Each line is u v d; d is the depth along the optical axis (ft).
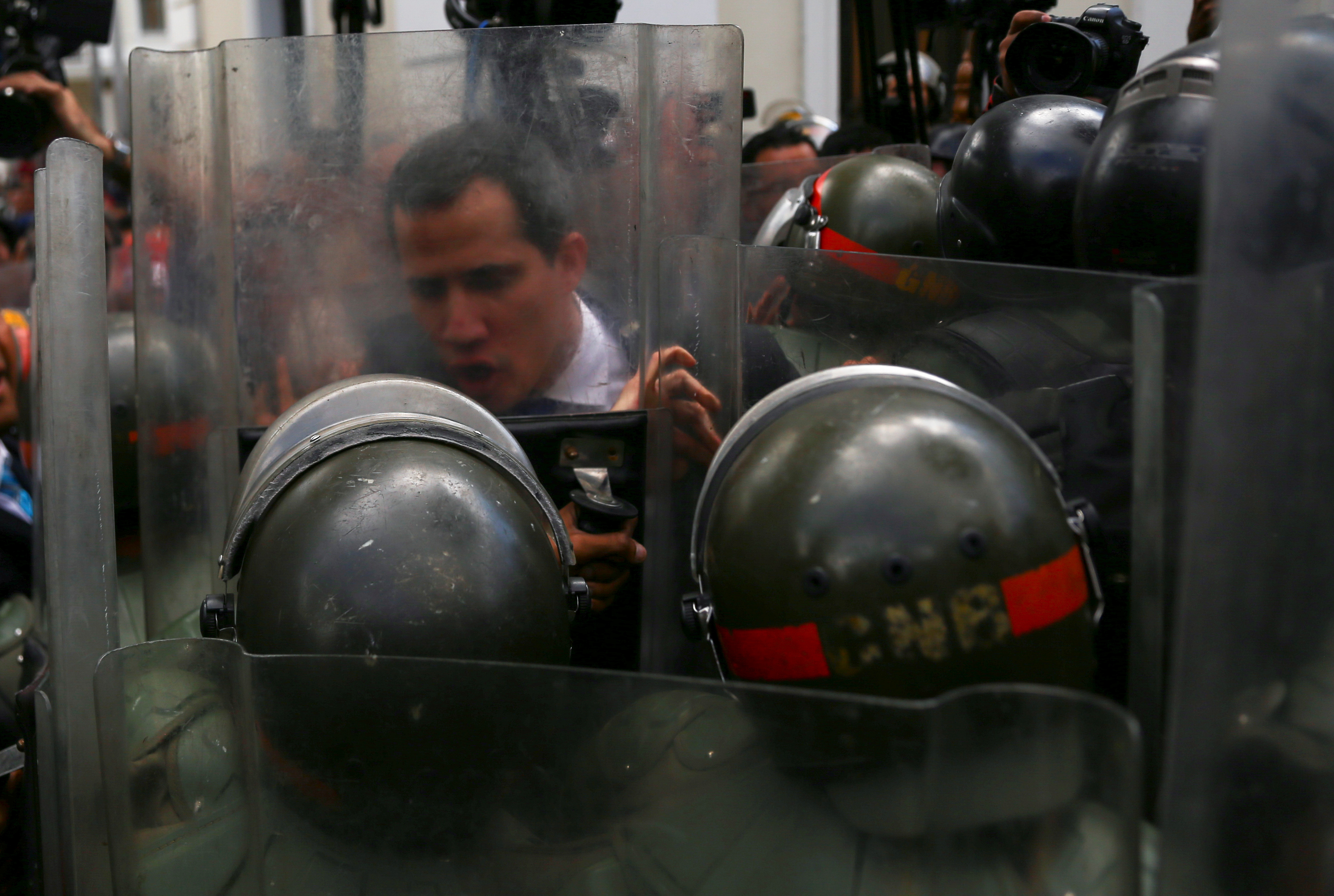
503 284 4.33
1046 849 2.25
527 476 3.44
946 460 2.79
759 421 3.20
